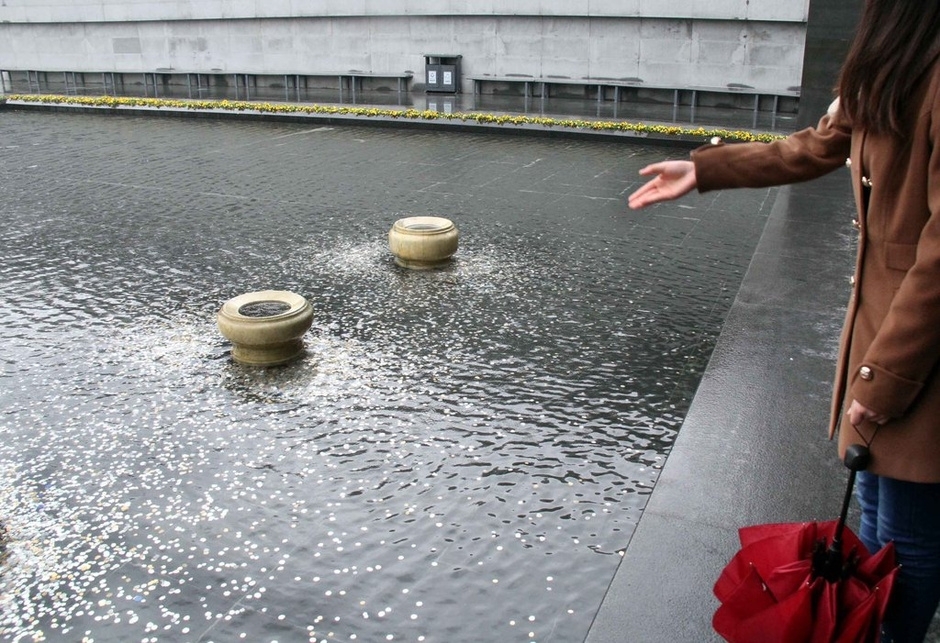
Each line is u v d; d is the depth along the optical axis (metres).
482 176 13.87
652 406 5.84
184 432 5.55
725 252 9.48
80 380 6.36
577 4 21.98
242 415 5.77
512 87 23.86
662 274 8.73
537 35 22.91
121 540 4.39
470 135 18.38
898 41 2.02
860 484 2.65
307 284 8.55
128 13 27.09
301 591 3.95
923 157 2.06
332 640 3.61
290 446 5.34
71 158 15.82
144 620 3.78
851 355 2.39
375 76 24.73
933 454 2.19
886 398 2.14
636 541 3.77
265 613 3.80
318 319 7.57
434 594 3.89
